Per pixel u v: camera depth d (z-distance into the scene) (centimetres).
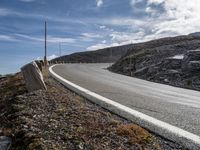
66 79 2139
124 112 981
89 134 697
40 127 754
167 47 5497
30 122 797
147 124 820
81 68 4553
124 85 2080
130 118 892
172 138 694
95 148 606
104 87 1780
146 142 665
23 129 733
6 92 1598
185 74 3203
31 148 611
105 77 2825
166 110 1062
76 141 638
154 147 633
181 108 1128
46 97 1179
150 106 1138
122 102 1206
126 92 1597
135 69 4694
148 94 1597
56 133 699
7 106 1197
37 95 1222
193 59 3403
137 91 1719
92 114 916
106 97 1335
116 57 17312
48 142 633
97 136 686
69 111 929
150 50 5578
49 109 967
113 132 720
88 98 1266
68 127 748
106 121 831
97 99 1234
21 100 1136
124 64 5234
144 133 707
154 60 4744
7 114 1003
